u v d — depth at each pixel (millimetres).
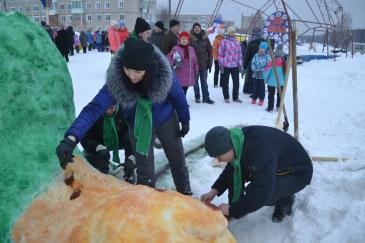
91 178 2389
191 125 6297
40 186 2379
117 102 2936
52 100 2912
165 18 38188
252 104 8164
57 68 3080
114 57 2715
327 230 2881
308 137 5480
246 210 2660
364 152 4609
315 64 17250
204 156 4551
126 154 3660
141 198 1947
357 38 32781
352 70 14141
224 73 8109
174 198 1949
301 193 3371
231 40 8008
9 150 2529
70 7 56562
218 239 1885
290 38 4203
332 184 3381
